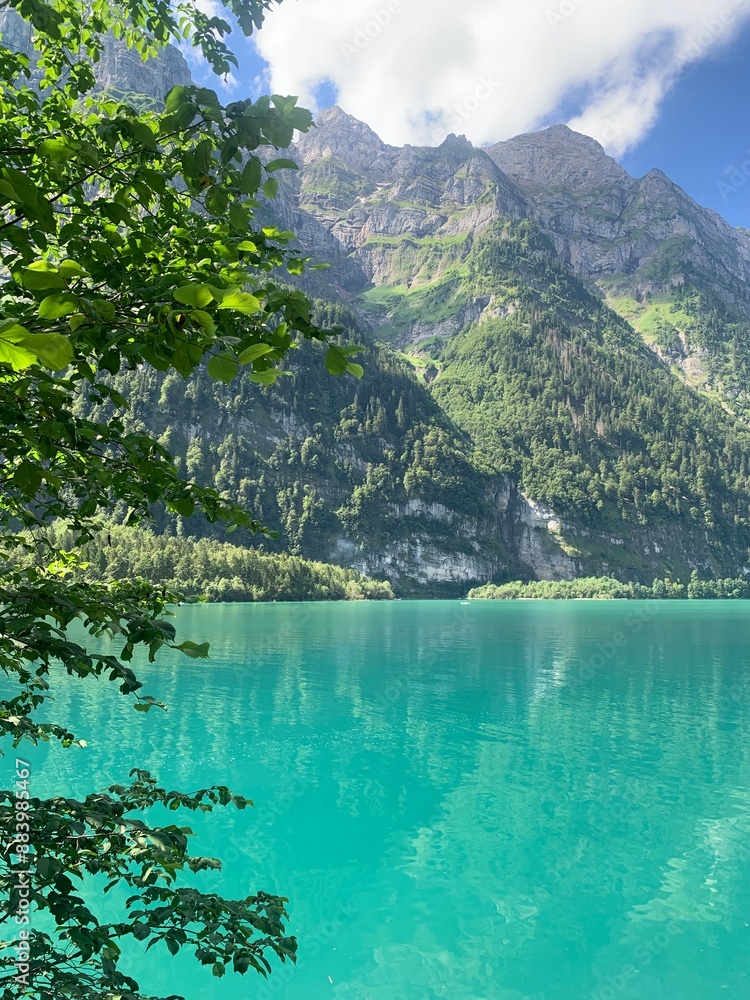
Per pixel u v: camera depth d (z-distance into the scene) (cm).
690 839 2083
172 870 409
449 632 9038
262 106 252
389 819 2217
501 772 2717
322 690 4416
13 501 463
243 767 2716
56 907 353
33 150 261
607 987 1383
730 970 1443
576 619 12294
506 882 1808
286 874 1839
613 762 2866
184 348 215
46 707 3659
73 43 510
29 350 148
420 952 1501
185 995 1357
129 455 355
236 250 331
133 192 296
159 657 5831
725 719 3694
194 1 414
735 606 18988
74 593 377
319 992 1362
